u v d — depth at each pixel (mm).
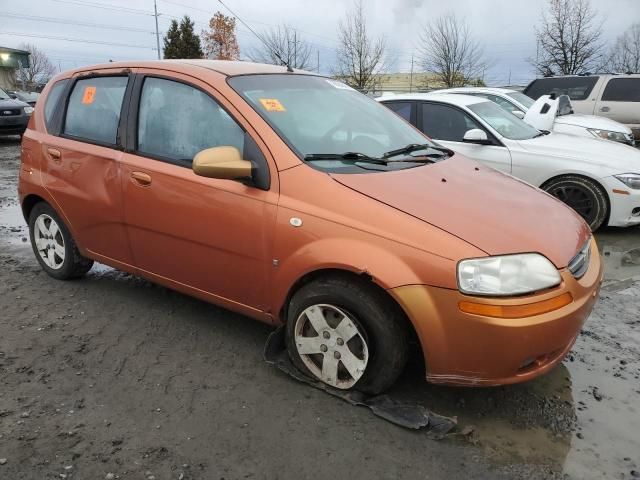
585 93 12859
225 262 3133
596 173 5867
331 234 2703
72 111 4023
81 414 2750
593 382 3139
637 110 12266
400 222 2598
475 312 2443
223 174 2848
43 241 4457
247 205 2961
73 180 3881
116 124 3670
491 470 2420
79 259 4266
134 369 3168
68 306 3988
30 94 25828
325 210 2744
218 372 3141
